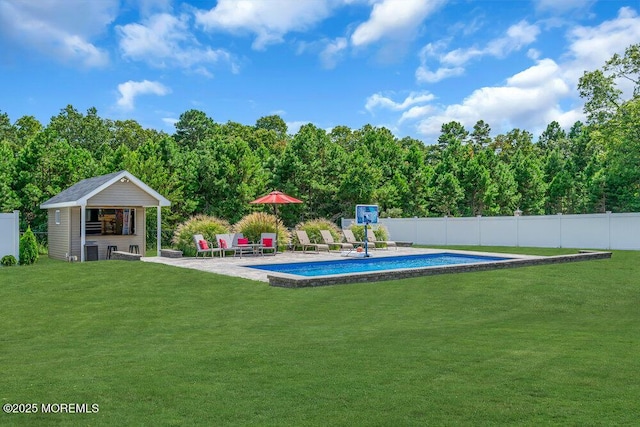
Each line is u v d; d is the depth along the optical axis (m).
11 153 34.47
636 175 38.34
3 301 11.82
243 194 36.16
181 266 17.28
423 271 15.64
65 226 24.30
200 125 70.06
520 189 53.22
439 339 8.23
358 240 28.78
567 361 6.70
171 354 7.32
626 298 12.77
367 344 7.86
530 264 18.50
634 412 4.80
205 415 4.82
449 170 52.81
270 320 10.05
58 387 5.71
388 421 4.64
